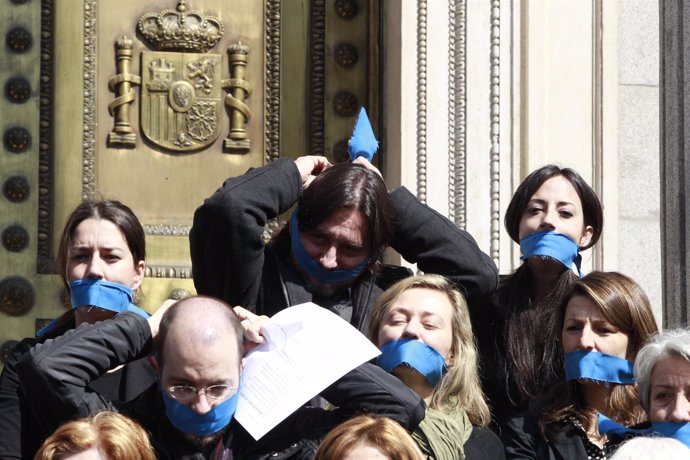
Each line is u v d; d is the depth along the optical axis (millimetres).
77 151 11250
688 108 9805
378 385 6824
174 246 11227
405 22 10727
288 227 7949
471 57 10742
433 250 7969
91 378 6762
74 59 11297
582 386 7527
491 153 10703
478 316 8062
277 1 11484
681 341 6969
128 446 6227
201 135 11352
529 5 10766
